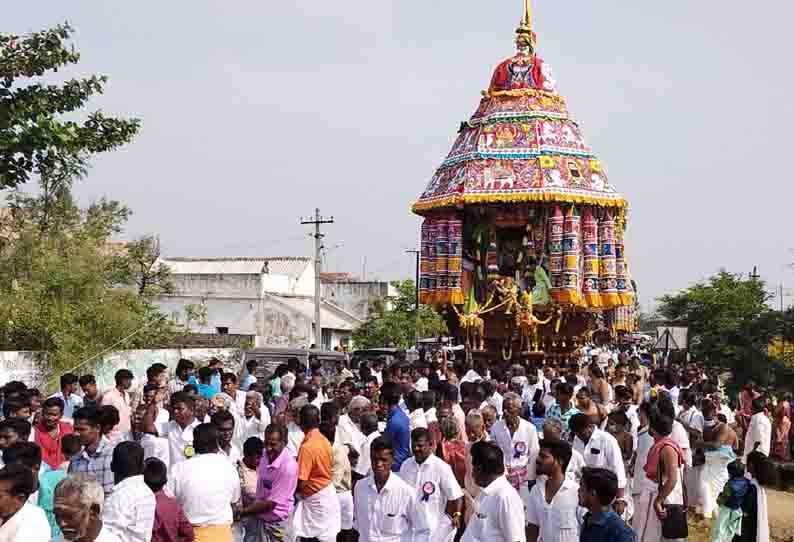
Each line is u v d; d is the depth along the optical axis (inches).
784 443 735.1
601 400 580.1
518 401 398.9
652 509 367.6
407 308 1665.8
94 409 326.3
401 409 413.4
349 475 380.8
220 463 303.1
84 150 565.6
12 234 1031.6
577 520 290.2
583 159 1123.9
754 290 1662.2
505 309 1090.1
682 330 1020.5
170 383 599.5
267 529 332.5
